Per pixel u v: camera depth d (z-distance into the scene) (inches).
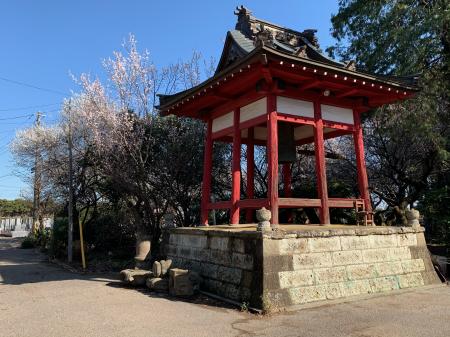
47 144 839.7
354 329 211.2
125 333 209.9
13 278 464.8
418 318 232.2
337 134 433.1
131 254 659.4
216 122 425.7
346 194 538.3
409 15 485.4
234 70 318.0
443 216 421.4
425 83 482.0
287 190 461.7
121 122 607.5
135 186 594.2
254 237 274.4
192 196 624.1
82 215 785.6
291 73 317.4
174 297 305.6
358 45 537.6
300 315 242.8
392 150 543.5
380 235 328.5
